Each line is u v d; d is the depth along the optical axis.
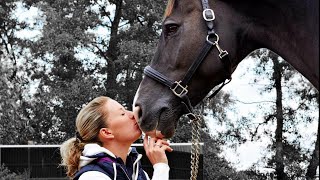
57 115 23.81
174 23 3.35
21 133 22.03
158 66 3.40
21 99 23.70
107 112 3.27
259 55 23.30
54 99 23.44
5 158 10.49
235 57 3.34
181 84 3.34
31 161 10.49
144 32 24.09
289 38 3.19
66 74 24.72
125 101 24.05
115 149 3.27
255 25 3.29
